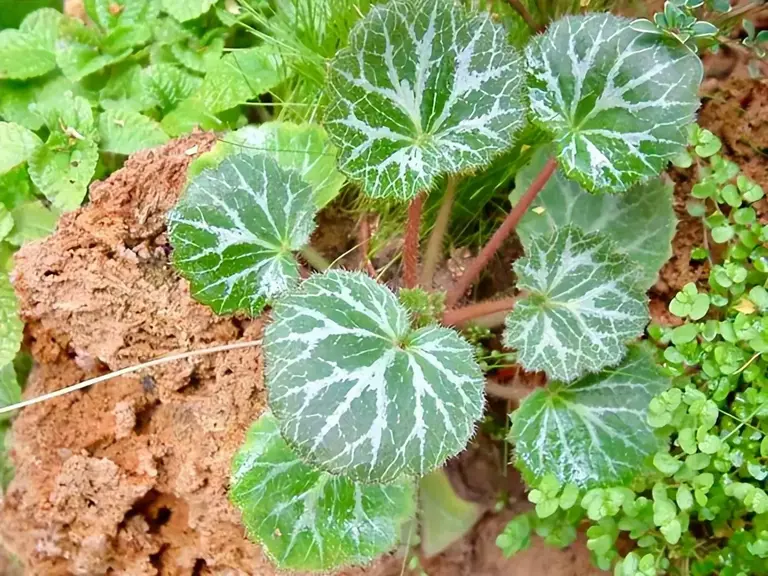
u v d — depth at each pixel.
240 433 0.24
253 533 0.22
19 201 0.32
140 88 0.34
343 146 0.21
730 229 0.23
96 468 0.25
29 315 0.25
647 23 0.22
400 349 0.20
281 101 0.32
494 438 0.27
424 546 0.25
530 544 0.25
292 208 0.23
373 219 0.29
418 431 0.19
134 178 0.26
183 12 0.34
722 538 0.23
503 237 0.25
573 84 0.22
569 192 0.26
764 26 0.28
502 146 0.21
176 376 0.25
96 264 0.25
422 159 0.21
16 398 0.28
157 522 0.26
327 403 0.19
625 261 0.23
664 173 0.26
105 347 0.25
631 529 0.22
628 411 0.23
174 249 0.23
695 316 0.22
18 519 0.26
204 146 0.26
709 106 0.27
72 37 0.35
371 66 0.21
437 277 0.28
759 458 0.21
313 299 0.20
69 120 0.32
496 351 0.26
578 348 0.23
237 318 0.25
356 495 0.23
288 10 0.32
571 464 0.23
